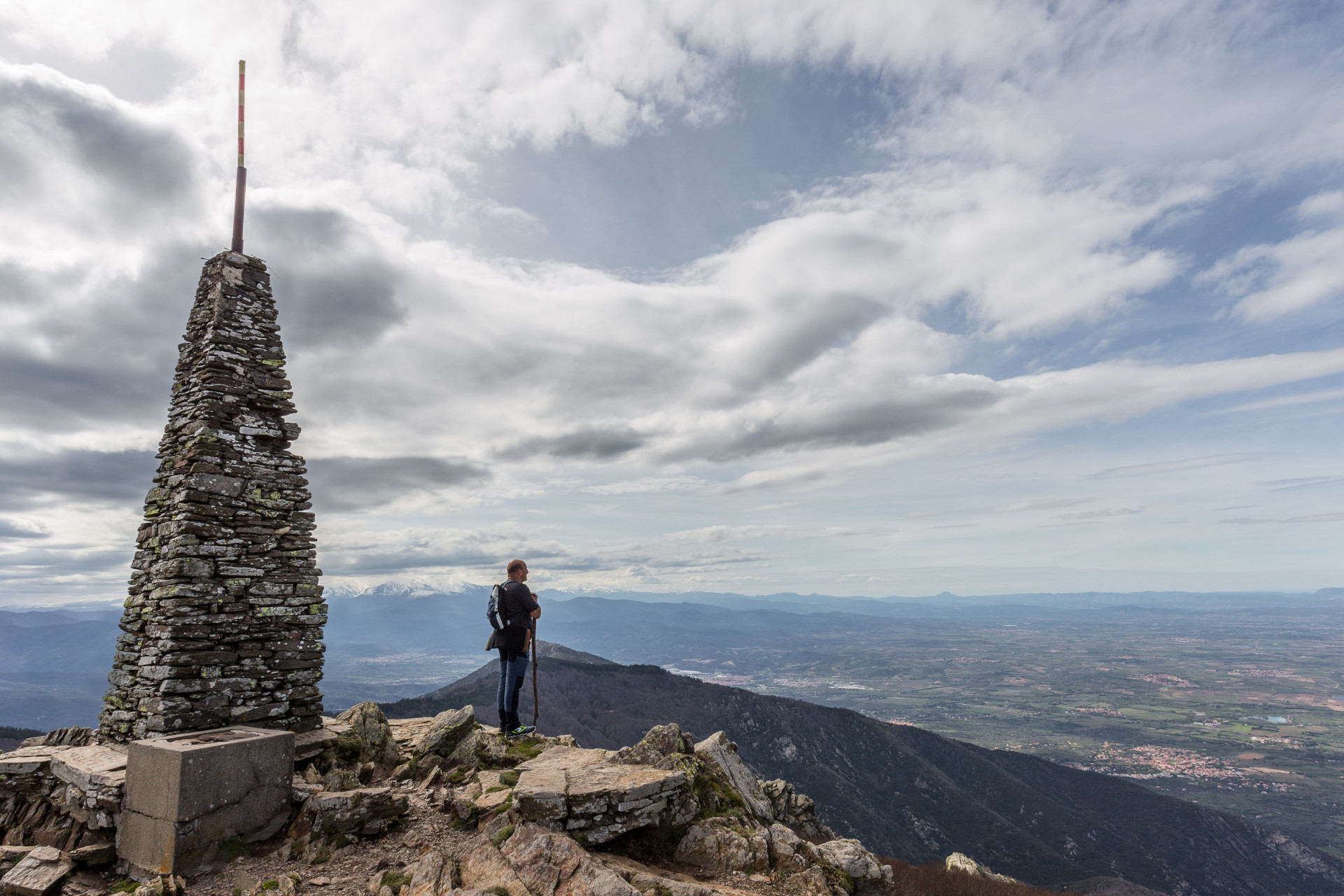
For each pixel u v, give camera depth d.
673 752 12.77
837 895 10.42
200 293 15.98
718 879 9.87
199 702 12.37
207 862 9.45
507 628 14.77
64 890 9.25
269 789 10.55
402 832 10.24
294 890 8.58
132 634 13.80
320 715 14.23
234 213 16.33
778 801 20.47
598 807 9.74
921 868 27.34
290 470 15.13
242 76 17.09
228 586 13.32
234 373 14.88
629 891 7.51
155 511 14.50
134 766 9.91
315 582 14.79
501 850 8.78
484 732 13.85
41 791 11.15
